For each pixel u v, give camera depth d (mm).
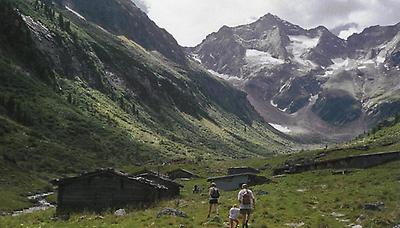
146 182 60500
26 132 176125
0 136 157375
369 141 177875
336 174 87625
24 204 92938
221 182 101875
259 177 97438
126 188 60156
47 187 122312
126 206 58219
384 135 189000
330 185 69062
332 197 52531
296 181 85438
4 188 108125
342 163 102250
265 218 40188
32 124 192750
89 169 162500
